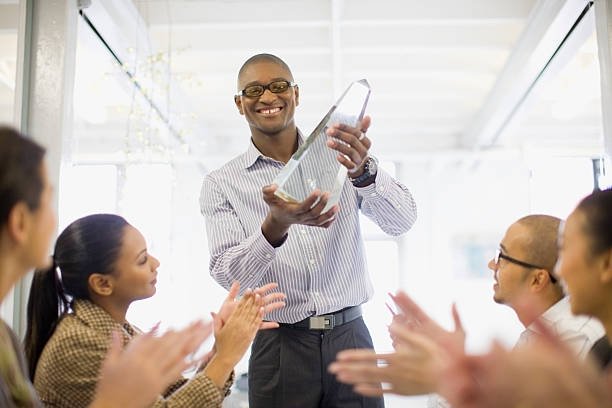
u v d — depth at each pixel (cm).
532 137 633
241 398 402
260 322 153
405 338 88
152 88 412
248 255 173
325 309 183
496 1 367
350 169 164
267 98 189
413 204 196
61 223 233
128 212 451
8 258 96
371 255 737
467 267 751
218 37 414
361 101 161
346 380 91
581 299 106
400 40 414
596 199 105
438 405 161
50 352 140
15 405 107
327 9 368
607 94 236
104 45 331
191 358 109
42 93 233
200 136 601
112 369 98
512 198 756
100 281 150
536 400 59
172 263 566
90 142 529
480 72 467
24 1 233
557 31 328
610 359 126
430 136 684
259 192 196
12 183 92
